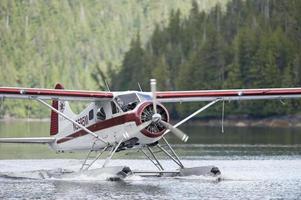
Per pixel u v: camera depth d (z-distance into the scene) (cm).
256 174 6575
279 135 13825
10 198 5081
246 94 6388
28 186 5697
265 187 5631
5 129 17162
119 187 5594
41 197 5119
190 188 5534
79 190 5450
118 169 6059
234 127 19862
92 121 6384
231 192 5341
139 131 6000
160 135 6066
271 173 6694
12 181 6031
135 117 5991
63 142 6781
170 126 5975
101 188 5544
